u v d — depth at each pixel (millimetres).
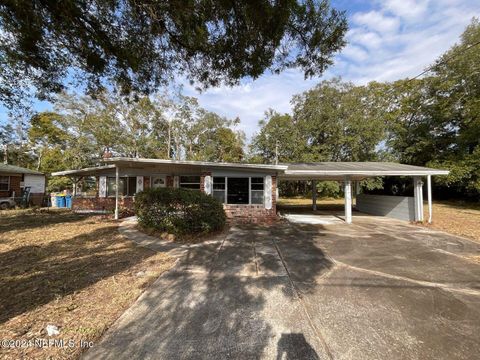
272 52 4836
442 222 10625
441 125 21141
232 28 4453
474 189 18219
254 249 6020
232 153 34969
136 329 2584
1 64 7176
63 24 4340
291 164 13672
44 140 26469
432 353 2260
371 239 7316
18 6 3746
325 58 5055
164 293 3465
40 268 4449
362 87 25578
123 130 26281
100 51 4980
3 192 17422
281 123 28281
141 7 4293
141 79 5816
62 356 2146
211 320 2783
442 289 3729
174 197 7336
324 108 25938
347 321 2801
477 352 2279
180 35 4746
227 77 5559
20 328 2559
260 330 2598
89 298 3271
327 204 21516
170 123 30219
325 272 4441
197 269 4516
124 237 7172
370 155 24344
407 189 23406
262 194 10812
